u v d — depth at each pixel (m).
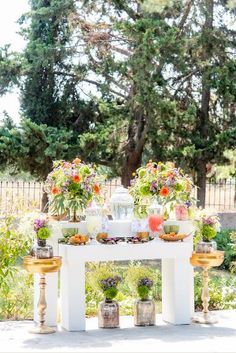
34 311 6.62
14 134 14.06
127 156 15.69
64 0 15.65
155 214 6.60
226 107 15.30
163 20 14.08
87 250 6.20
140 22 13.89
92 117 16.53
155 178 6.85
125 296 7.90
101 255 6.25
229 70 14.72
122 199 6.74
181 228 6.80
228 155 14.84
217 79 14.98
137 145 15.41
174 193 6.84
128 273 6.71
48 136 14.16
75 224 6.45
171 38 13.74
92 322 6.71
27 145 14.09
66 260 6.21
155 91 13.92
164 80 14.21
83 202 6.46
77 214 6.67
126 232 6.65
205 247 6.64
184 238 6.75
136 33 13.96
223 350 5.45
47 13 15.70
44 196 14.77
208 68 14.85
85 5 15.89
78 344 5.66
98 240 6.37
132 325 6.54
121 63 14.69
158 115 14.41
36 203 7.23
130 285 6.63
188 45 14.91
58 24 16.33
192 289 6.86
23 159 14.30
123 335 6.05
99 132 15.26
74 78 16.41
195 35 15.10
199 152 14.16
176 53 14.12
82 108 16.41
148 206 6.71
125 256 6.34
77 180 6.40
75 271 6.20
